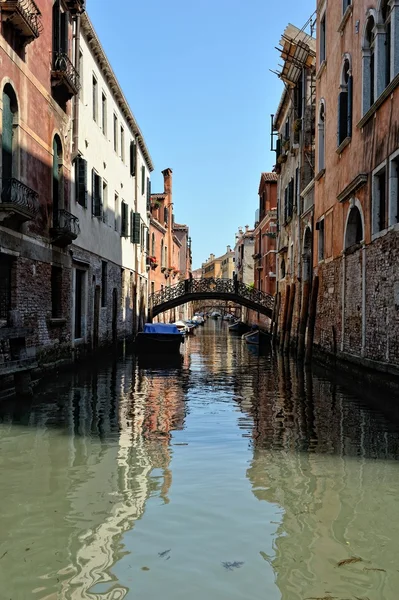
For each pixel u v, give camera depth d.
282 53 21.25
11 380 9.86
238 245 67.62
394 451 6.87
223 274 104.50
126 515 4.74
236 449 6.95
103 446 7.01
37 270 11.90
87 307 16.59
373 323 11.53
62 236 12.98
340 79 14.72
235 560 3.95
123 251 22.83
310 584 3.63
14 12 9.96
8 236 10.26
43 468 6.05
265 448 7.00
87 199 16.62
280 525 4.57
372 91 12.34
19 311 10.79
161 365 17.80
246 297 31.19
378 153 11.27
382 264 10.95
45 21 12.48
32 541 4.24
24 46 11.01
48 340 12.74
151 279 32.94
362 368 12.08
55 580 3.66
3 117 10.29
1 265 10.27
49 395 10.76
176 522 4.60
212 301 94.56
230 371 16.28
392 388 9.65
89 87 16.95
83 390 11.62
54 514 4.75
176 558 3.96
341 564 3.91
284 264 26.47
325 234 16.47
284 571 3.79
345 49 14.22
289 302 23.55
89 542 4.21
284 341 23.70
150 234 32.41
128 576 3.71
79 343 15.71
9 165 10.60
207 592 3.52
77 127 14.92
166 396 11.24
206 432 7.88
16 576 3.72
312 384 13.20
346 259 13.84
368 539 4.32
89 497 5.16
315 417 9.01
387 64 11.47
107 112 19.53
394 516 4.78
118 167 21.61
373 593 3.52
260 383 13.47
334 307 15.12
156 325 23.22
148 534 4.36
